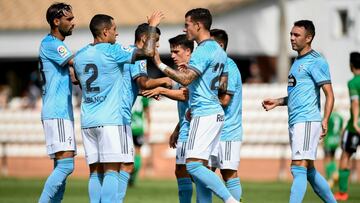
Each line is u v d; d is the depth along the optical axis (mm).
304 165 33188
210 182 30547
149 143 68812
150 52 30781
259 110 70312
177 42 33531
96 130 31672
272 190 51688
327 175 56375
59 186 33031
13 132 76188
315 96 33281
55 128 33000
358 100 44875
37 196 47438
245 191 50844
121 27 89438
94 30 31859
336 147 56344
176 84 34344
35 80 89438
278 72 83688
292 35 33438
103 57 31438
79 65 31719
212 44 30812
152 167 69062
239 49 87875
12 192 50375
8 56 92562
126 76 32500
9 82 96250
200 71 30359
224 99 33250
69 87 33312
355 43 87500
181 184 33938
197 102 30766
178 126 34656
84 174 69812
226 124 33781
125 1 93938
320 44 88625
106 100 31641
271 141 66625
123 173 32000
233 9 87688
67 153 33094
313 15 88625
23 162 74250
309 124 33062
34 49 92062
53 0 96188
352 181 61312
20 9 94875
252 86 71062
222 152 33812
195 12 30859
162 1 92188
